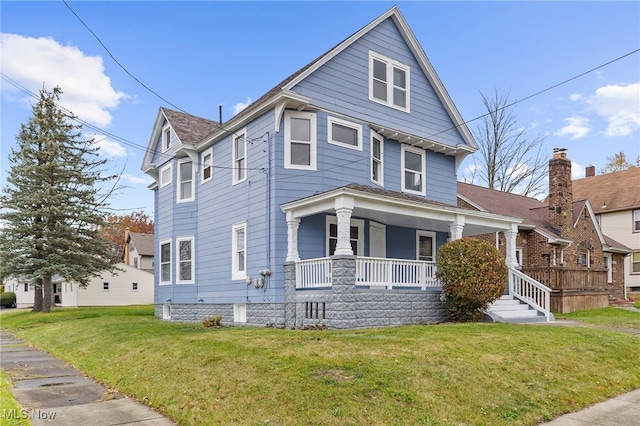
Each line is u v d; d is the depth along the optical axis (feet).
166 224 60.23
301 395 19.38
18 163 78.89
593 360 27.66
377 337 29.53
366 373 21.29
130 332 39.60
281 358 23.77
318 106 44.93
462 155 58.70
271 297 42.32
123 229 174.29
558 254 70.59
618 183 110.11
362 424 17.53
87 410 21.43
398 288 42.75
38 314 73.97
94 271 82.07
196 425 19.13
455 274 41.50
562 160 73.67
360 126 48.14
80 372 30.63
